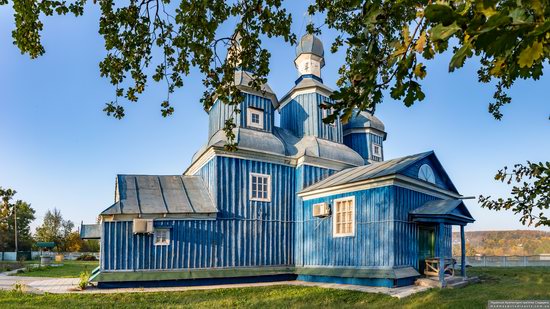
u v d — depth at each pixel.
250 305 10.98
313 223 17.09
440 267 13.73
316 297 12.12
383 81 2.71
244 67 7.48
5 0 6.64
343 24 7.81
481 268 21.59
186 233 15.47
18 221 62.47
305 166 18.28
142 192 16.20
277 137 18.91
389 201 14.34
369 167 17.06
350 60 7.45
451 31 1.79
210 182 16.94
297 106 21.11
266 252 16.98
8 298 12.12
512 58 1.94
